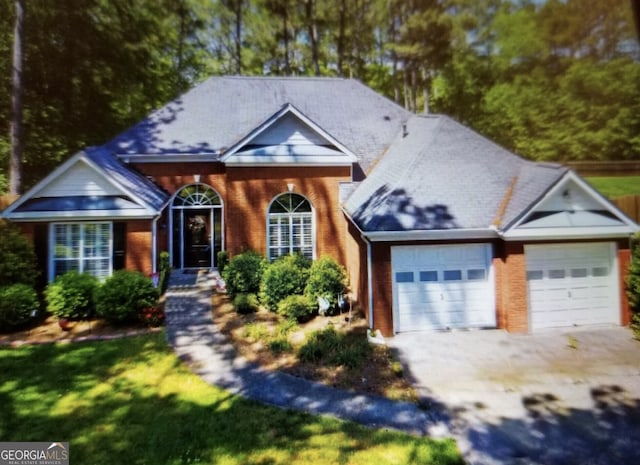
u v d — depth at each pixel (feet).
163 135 55.26
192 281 49.65
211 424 21.53
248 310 38.93
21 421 21.85
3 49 64.44
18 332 34.47
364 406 23.39
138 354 30.19
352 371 27.63
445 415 22.49
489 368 28.22
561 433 20.77
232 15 108.78
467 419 22.09
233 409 23.00
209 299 43.04
